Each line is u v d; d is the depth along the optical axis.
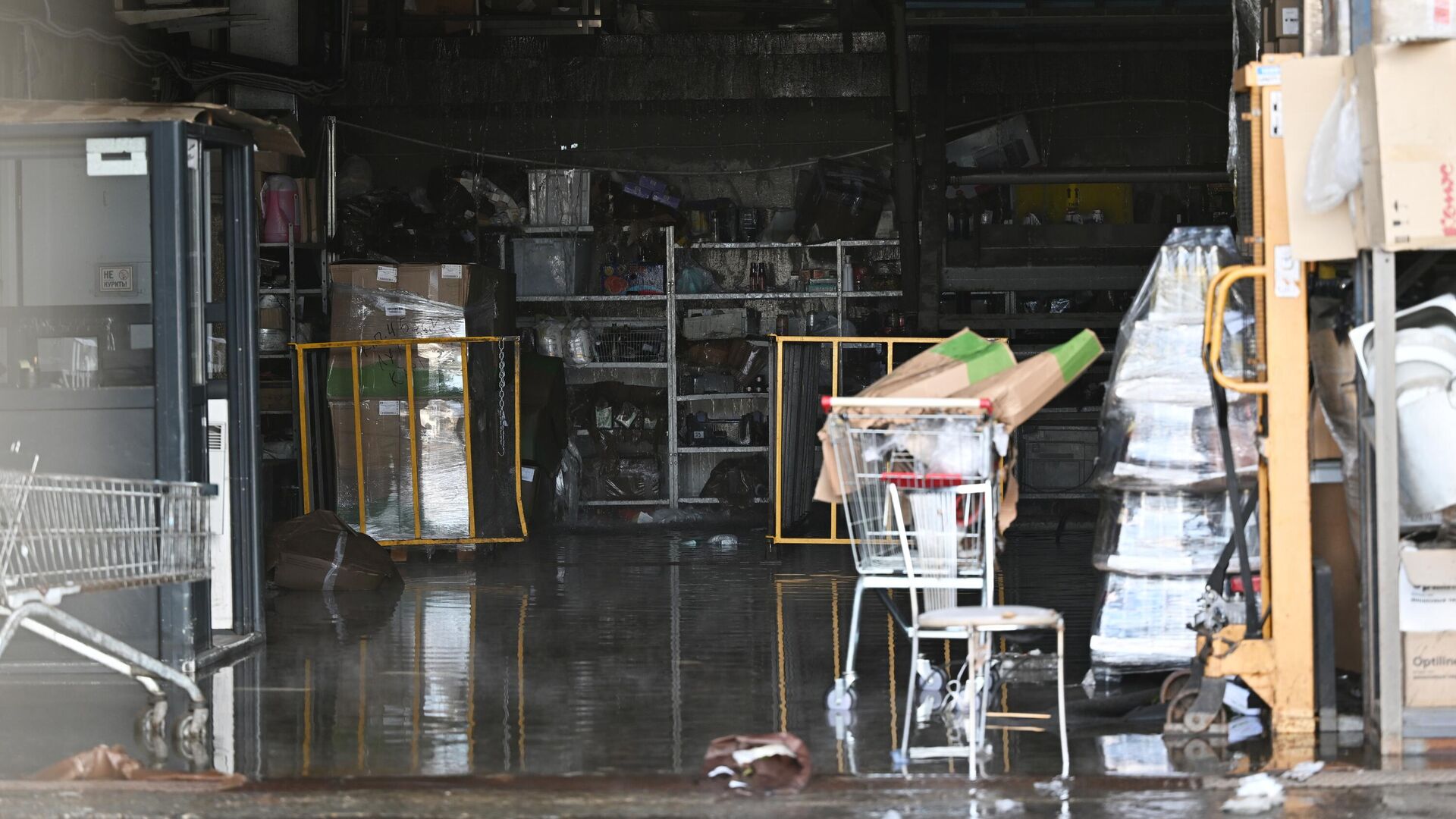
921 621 7.66
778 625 12.63
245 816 6.81
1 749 8.34
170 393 10.16
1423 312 8.06
